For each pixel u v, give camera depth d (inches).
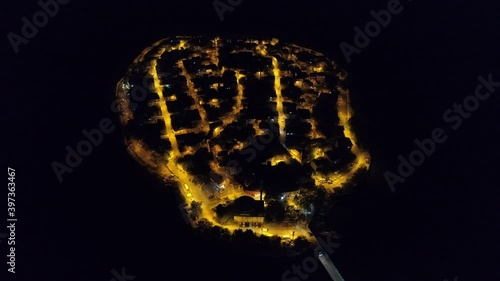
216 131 5743.1
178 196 5014.8
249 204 4881.9
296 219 4859.7
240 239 4633.4
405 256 4488.2
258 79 6323.8
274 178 5172.2
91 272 4288.9
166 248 4498.0
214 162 5398.6
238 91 6205.7
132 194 4963.1
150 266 4343.0
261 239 4643.2
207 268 4360.2
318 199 5000.0
